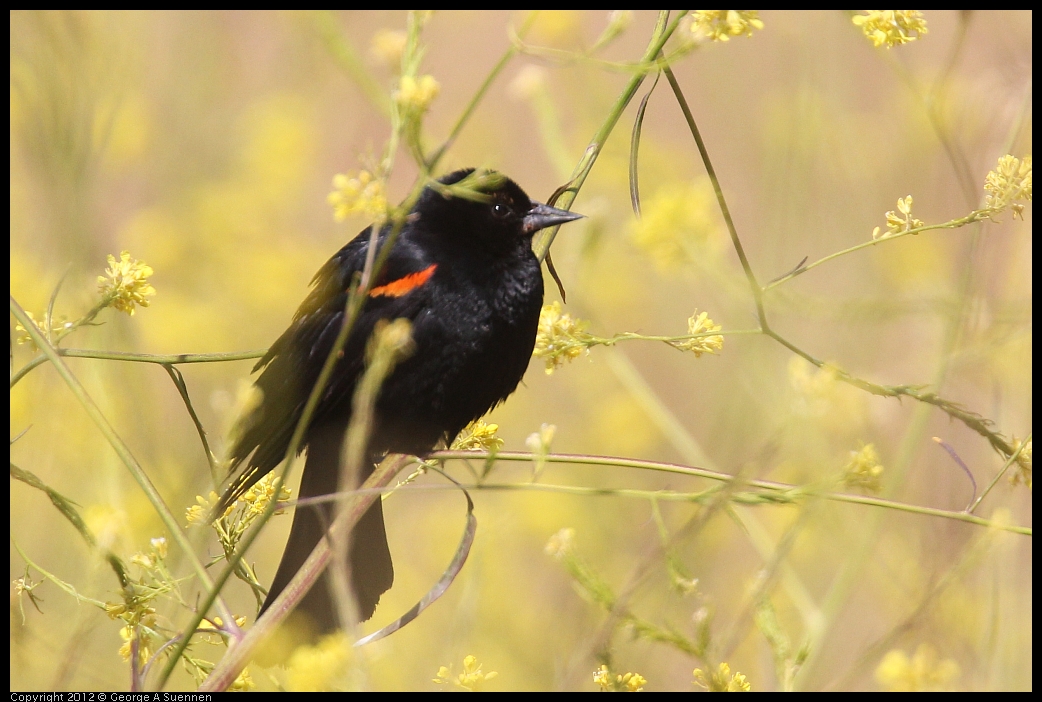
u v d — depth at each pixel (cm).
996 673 646
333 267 793
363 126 1561
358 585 742
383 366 467
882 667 467
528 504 1121
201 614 459
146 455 822
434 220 778
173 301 1331
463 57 1581
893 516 748
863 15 602
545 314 675
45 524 876
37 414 886
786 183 1188
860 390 729
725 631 506
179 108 1489
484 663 977
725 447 931
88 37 1080
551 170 1530
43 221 1052
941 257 1184
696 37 488
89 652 637
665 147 1391
